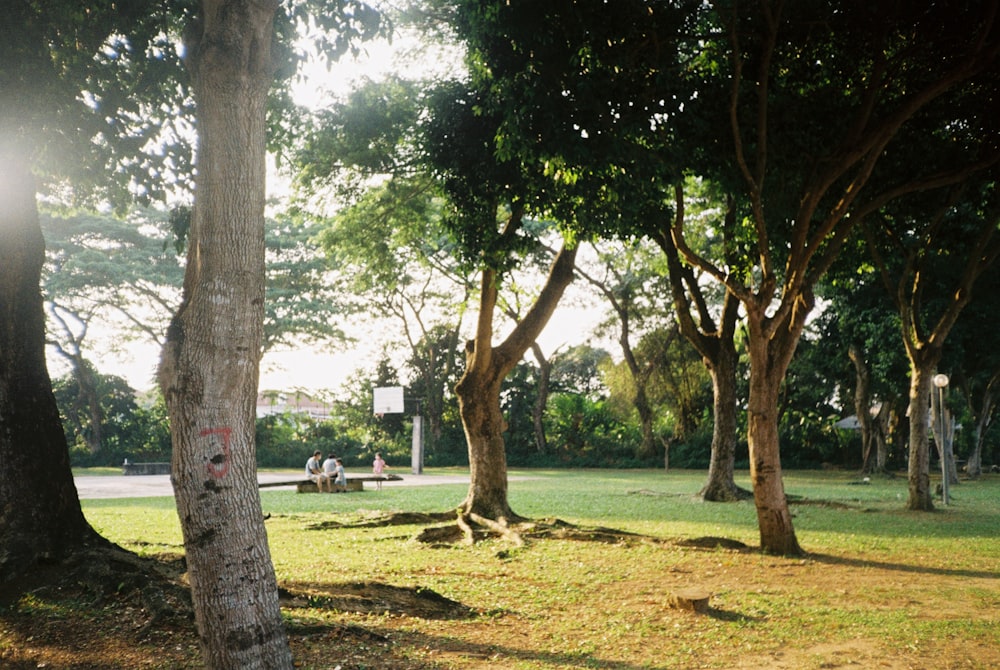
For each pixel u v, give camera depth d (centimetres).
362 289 2594
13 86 925
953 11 1206
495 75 1273
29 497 933
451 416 5625
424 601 914
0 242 959
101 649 696
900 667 695
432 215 2500
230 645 493
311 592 879
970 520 1919
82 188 1258
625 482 3547
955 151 1541
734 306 2444
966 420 4716
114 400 5494
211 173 531
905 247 2072
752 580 1111
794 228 1311
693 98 1336
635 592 1022
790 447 4950
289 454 5341
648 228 1432
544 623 851
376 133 1819
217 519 502
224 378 515
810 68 1388
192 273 539
